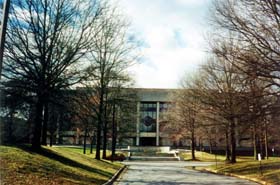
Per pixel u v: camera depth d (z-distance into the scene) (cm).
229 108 2695
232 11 2320
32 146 2595
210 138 5294
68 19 2628
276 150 7644
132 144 11669
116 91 4203
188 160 7225
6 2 1071
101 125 4319
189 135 7200
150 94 11831
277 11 2173
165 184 2492
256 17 2247
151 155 8444
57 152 3200
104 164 3916
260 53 2225
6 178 1566
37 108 2584
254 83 2312
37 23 2497
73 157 3397
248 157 7394
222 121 3712
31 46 2492
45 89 2514
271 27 2211
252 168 3528
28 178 1689
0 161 1814
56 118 3431
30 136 3416
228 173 3569
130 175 3338
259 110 2303
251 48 2248
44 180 1739
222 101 3042
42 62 2508
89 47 2697
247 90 2366
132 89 4391
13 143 2800
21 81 2469
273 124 2470
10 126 3189
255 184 2612
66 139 9625
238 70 2325
